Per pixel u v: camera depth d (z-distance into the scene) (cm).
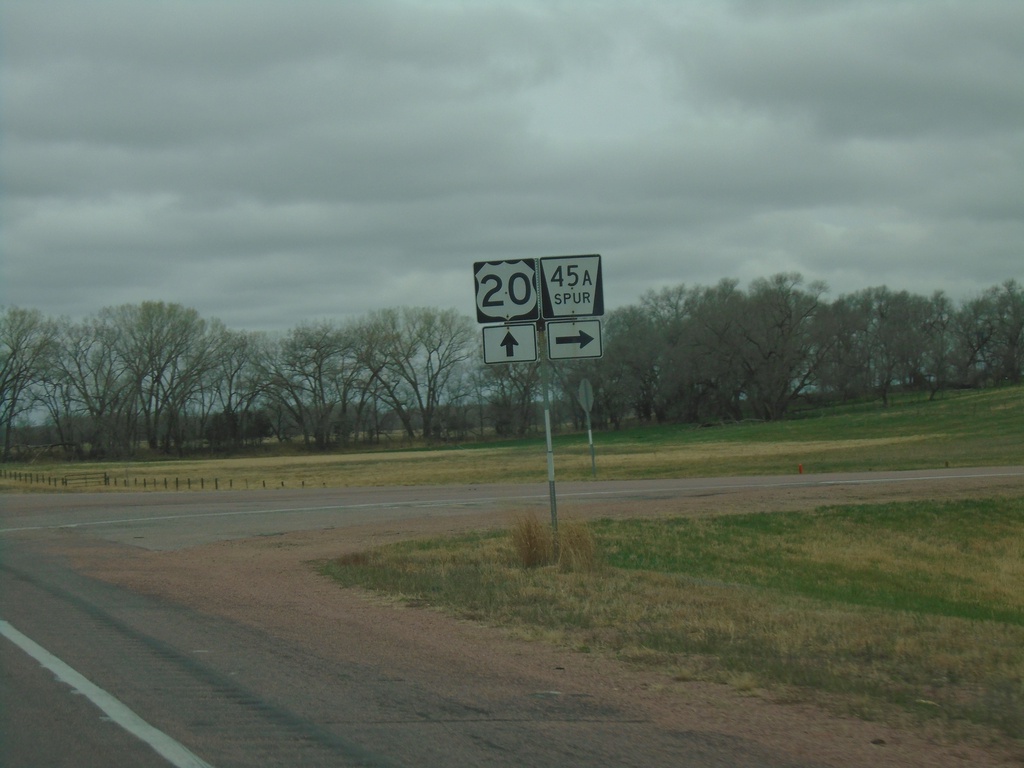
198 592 1187
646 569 1537
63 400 9312
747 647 837
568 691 714
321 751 580
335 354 10206
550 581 1221
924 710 646
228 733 615
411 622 980
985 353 11331
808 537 1975
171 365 9594
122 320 9362
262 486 4431
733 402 10444
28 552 1664
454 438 10550
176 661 809
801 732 610
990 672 745
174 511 2548
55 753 575
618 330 10419
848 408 10456
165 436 9900
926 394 11175
